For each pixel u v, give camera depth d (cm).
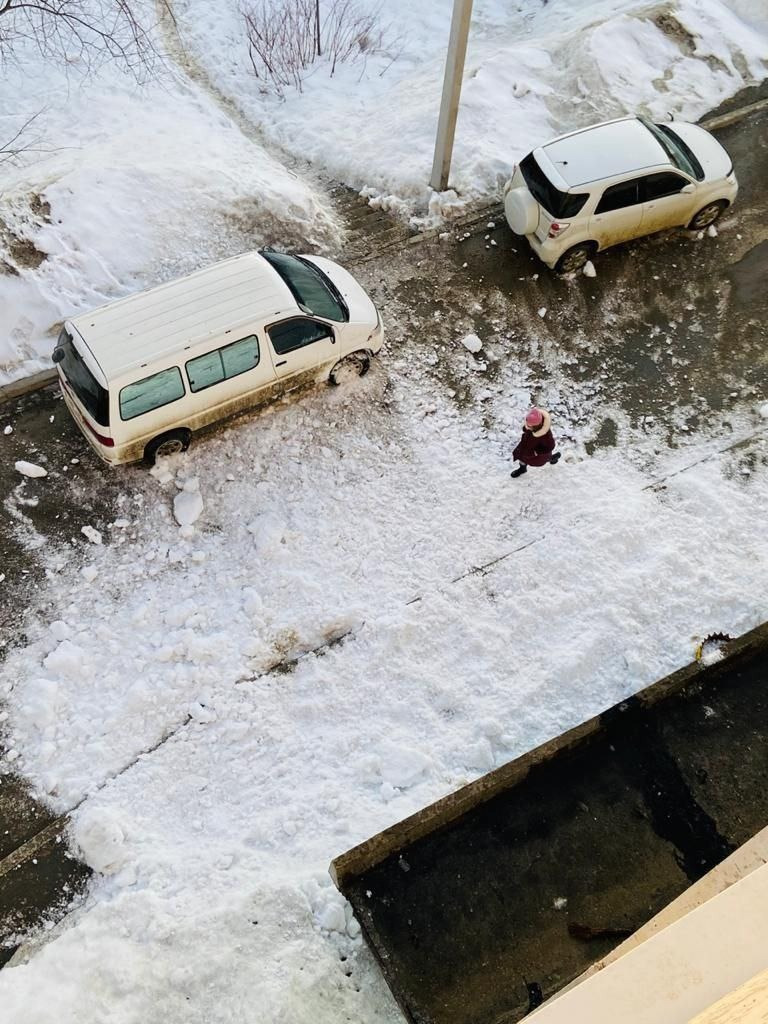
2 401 921
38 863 675
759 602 814
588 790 647
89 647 777
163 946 616
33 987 596
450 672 777
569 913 592
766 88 1314
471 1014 550
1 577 812
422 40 1479
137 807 699
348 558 841
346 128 1275
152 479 880
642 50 1327
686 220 1098
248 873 659
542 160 1022
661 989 299
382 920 585
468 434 938
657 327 1042
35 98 1253
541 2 1553
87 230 1016
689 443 944
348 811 690
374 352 951
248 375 860
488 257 1093
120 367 789
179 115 1277
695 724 683
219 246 1062
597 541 852
